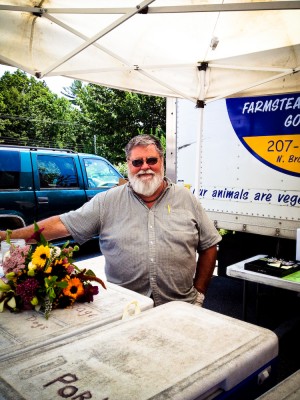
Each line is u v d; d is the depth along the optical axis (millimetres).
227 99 3389
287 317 3441
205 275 2275
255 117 3203
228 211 3447
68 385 802
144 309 1396
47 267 1306
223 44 2541
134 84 3070
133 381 815
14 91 40625
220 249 3883
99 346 993
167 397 757
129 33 2389
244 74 2900
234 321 1185
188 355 943
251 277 2459
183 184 3859
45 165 5438
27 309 1335
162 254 1980
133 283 2014
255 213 3256
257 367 999
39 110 43438
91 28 2279
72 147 36094
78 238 2133
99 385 802
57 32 2305
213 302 3885
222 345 1007
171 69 2994
